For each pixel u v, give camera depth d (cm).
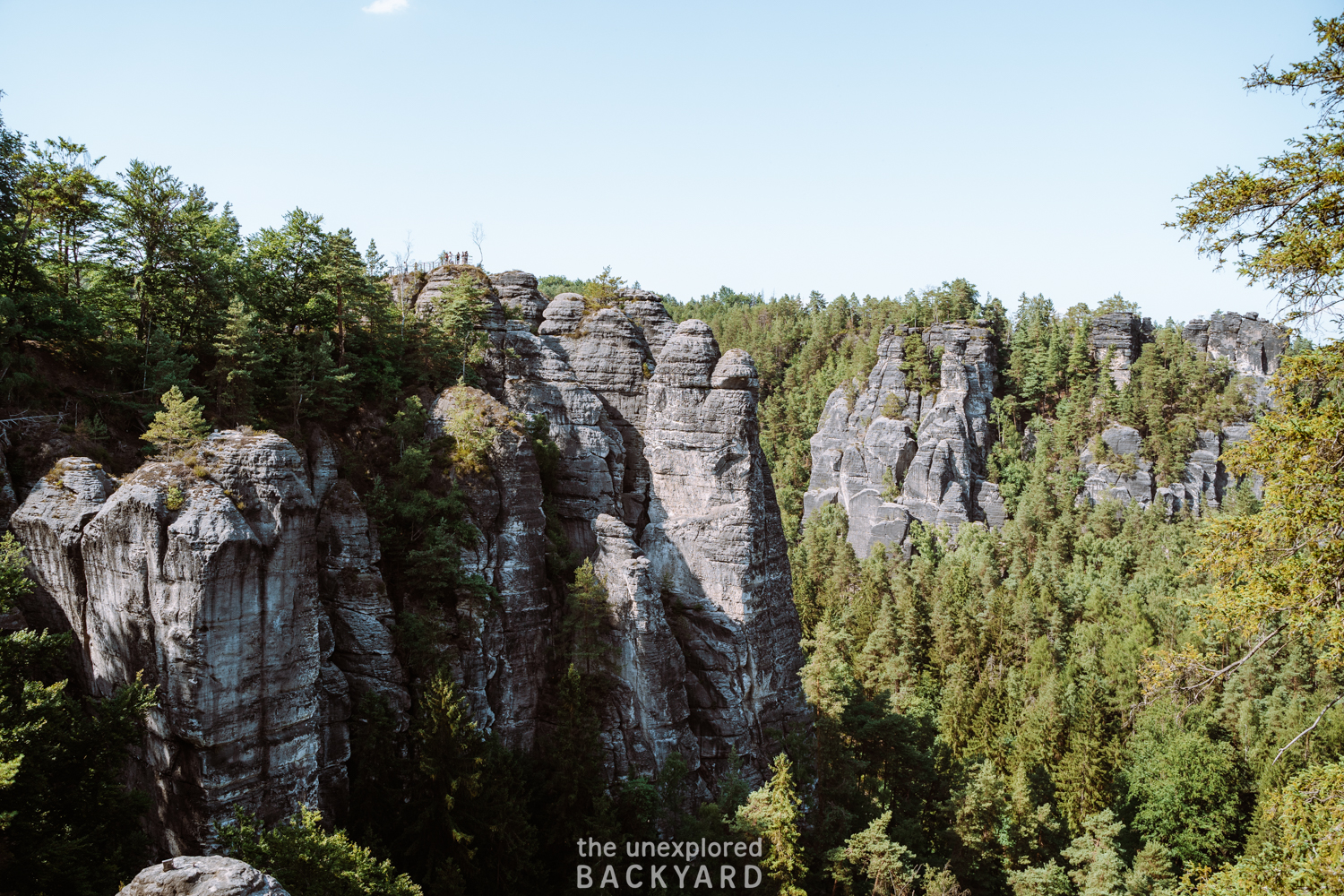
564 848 4525
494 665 4919
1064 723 8094
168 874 1789
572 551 5678
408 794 4159
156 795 3444
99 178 4719
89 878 2831
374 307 5544
